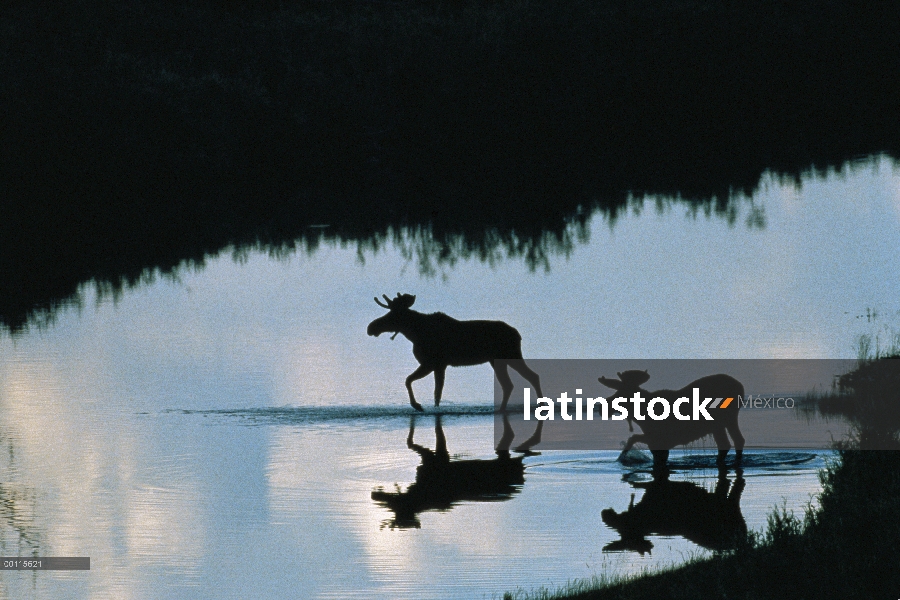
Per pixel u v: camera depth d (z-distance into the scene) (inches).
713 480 2255.2
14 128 7367.1
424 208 7057.1
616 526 1996.8
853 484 2016.5
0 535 2014.0
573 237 5679.1
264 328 4001.0
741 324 3708.2
